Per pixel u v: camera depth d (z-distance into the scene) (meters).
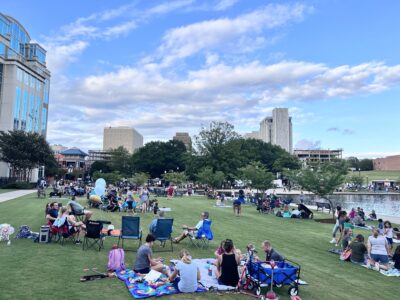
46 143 53.25
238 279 7.85
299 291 7.87
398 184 97.50
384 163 164.00
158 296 7.06
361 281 8.93
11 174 55.41
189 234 12.59
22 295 6.69
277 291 7.81
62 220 11.73
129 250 11.21
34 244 11.44
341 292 7.95
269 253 8.74
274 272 7.46
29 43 70.50
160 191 44.03
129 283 7.64
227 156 57.41
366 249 10.89
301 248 12.87
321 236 15.79
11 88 57.66
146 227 16.72
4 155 48.62
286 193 62.59
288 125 192.12
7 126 56.75
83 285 7.50
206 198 41.19
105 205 23.62
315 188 23.58
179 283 7.41
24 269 8.47
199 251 11.59
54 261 9.34
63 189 37.22
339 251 12.25
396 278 9.38
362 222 20.83
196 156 59.00
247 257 8.48
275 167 96.62
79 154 133.50
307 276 9.12
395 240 15.52
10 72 57.91
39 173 69.25
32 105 65.75
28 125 64.12
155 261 8.71
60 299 6.58
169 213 23.25
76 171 106.25
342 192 74.88
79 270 8.61
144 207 23.62
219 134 58.28
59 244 11.55
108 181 58.59
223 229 16.78
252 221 20.61
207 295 7.30
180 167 94.50
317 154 182.88
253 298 7.20
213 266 9.24
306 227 18.81
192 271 7.48
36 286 7.26
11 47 62.75
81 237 12.80
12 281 7.52
